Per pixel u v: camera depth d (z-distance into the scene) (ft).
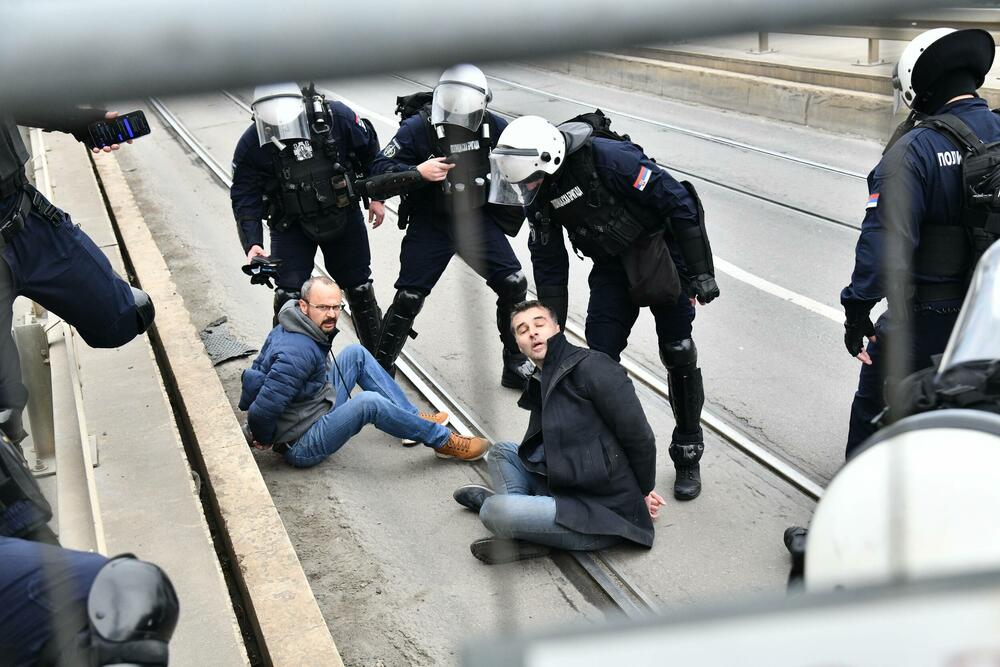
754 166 27.27
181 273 22.52
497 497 11.66
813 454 13.60
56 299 9.68
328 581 11.91
